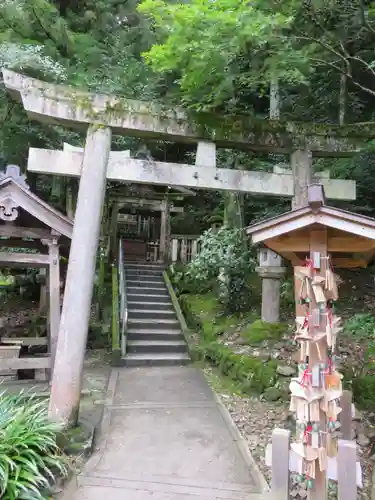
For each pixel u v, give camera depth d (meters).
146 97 8.53
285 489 2.47
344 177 7.50
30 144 8.95
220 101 4.95
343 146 4.98
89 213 4.09
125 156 4.37
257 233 2.72
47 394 4.73
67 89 4.22
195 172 4.55
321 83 8.58
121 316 7.77
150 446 3.74
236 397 5.07
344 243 2.71
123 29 9.70
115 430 4.05
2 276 10.17
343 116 7.45
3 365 5.03
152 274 10.55
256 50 4.36
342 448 2.41
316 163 7.90
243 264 7.30
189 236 11.77
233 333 6.77
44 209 4.98
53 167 4.25
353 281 7.71
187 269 10.00
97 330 7.74
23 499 2.66
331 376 2.56
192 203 13.84
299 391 2.56
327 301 2.73
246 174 4.73
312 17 4.81
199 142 4.64
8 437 2.97
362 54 6.78
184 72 4.77
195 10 4.02
